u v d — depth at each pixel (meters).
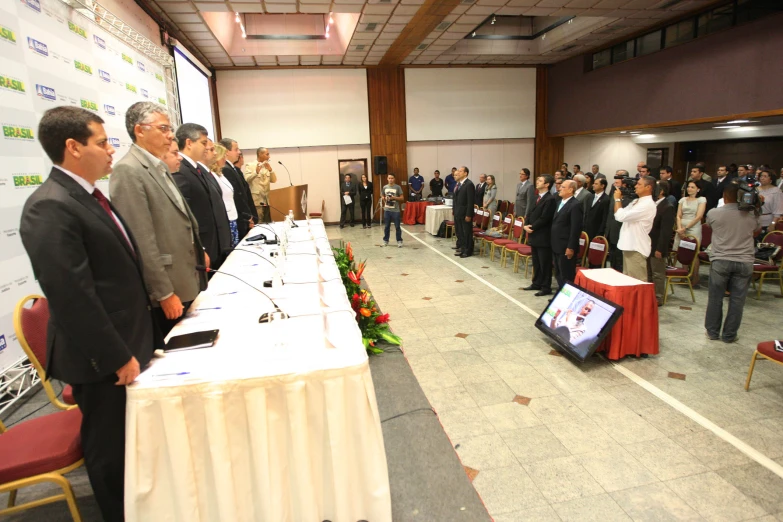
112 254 1.46
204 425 1.40
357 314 3.52
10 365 2.78
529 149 13.12
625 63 9.84
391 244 8.61
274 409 1.42
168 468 1.40
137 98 5.44
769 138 10.41
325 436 1.47
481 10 7.64
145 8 6.44
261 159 5.90
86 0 4.05
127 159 1.89
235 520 1.42
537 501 2.00
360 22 8.05
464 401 2.86
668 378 3.07
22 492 2.01
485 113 12.60
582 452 2.33
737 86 7.44
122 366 1.34
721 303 3.63
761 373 3.11
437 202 10.95
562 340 3.45
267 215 6.38
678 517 1.89
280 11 7.23
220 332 1.78
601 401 2.81
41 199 1.31
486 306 4.74
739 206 3.38
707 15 7.96
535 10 7.77
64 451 1.55
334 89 11.66
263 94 11.34
